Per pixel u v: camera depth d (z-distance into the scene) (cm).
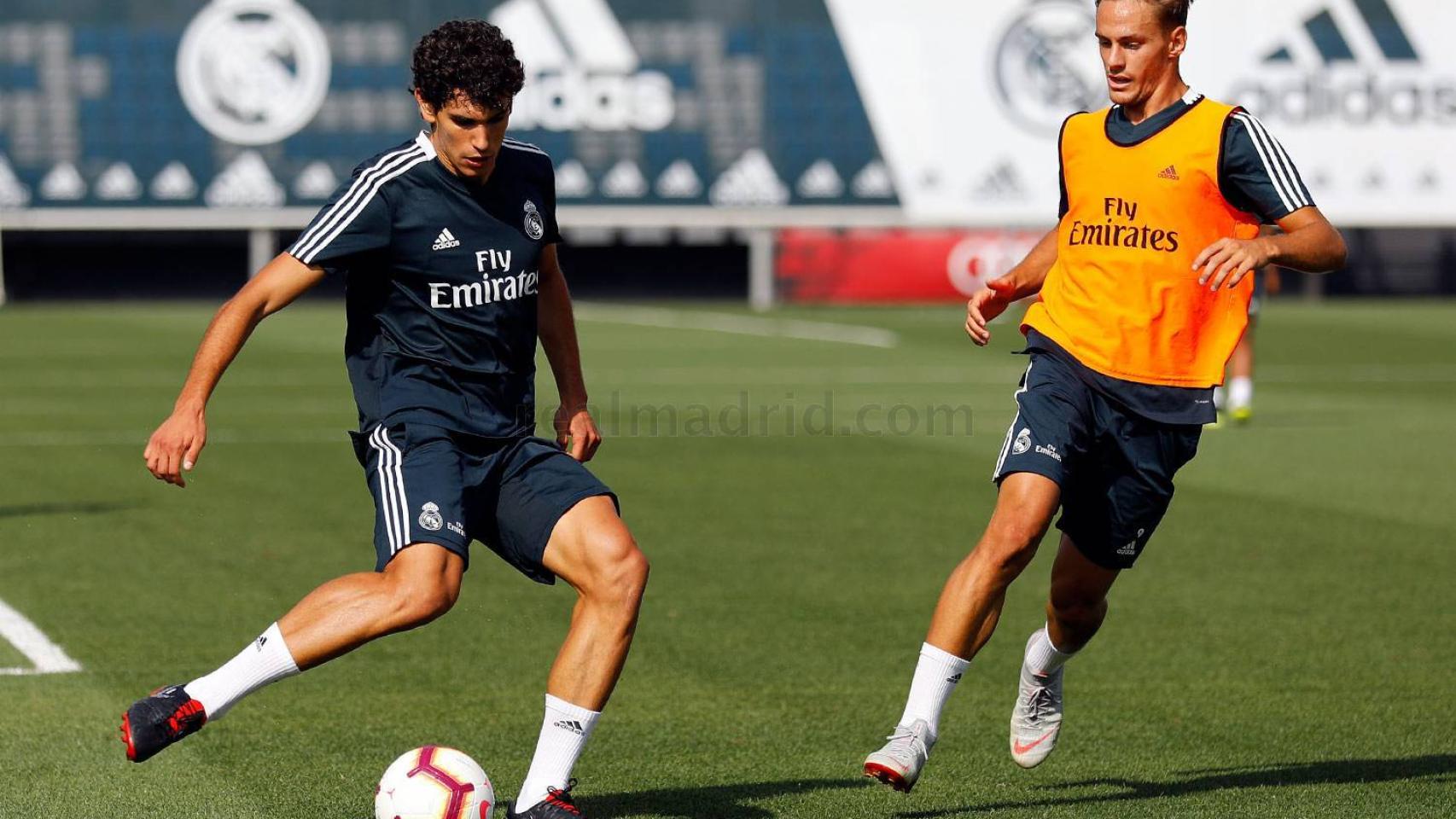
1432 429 3503
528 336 1133
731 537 2266
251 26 7294
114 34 7244
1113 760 1292
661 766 1271
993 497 2628
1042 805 1176
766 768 1268
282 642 1016
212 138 7288
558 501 1081
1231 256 1060
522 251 1106
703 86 7500
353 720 1386
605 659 1059
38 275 7619
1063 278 1189
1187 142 1138
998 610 1105
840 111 7550
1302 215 1105
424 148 1086
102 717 1384
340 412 3700
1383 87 7662
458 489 1065
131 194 7250
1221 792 1208
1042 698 1240
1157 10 1138
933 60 7562
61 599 1833
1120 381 1154
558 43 7431
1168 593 1927
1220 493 2656
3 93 7175
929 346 5481
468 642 1666
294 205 7344
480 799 1050
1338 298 7975
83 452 3070
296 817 1138
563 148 7444
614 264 8000
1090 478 1182
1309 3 7631
